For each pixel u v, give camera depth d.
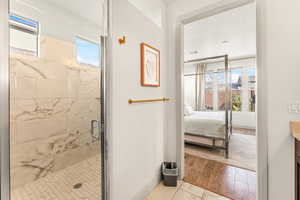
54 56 1.23
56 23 1.23
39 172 1.15
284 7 1.31
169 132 2.19
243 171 2.26
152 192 1.81
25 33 1.05
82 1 1.28
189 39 3.50
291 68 1.29
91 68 1.30
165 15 2.16
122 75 1.41
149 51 1.76
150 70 1.78
